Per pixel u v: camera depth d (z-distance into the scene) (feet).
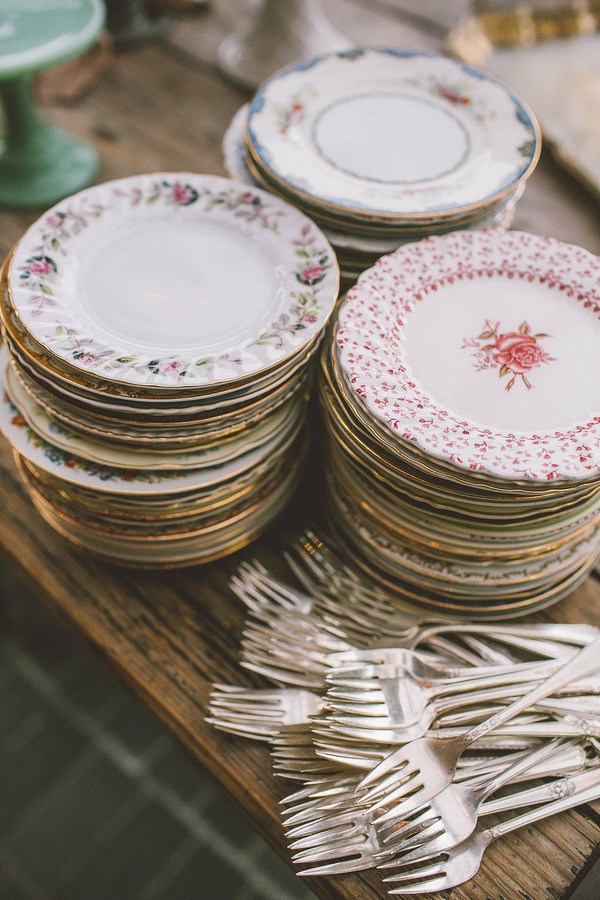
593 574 2.29
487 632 2.06
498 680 1.92
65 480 1.96
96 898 3.99
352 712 1.84
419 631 2.06
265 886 4.04
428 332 2.02
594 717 1.89
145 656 2.11
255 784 1.88
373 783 1.76
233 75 3.87
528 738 1.88
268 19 3.81
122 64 3.97
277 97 2.58
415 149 2.47
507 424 1.81
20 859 4.10
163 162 3.51
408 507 1.89
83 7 3.24
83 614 2.19
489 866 1.75
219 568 2.29
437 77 2.71
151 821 4.24
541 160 3.44
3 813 4.26
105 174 3.49
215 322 1.99
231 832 4.21
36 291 2.00
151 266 2.14
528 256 2.17
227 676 2.08
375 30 4.14
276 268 2.13
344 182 2.33
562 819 1.82
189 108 3.77
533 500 1.75
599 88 3.56
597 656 1.95
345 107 2.61
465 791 1.76
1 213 3.42
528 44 3.81
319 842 1.70
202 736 1.96
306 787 1.83
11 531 2.36
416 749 1.79
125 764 4.43
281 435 2.10
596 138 3.32
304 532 2.28
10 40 3.03
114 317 1.99
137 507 2.01
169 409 1.81
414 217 2.20
